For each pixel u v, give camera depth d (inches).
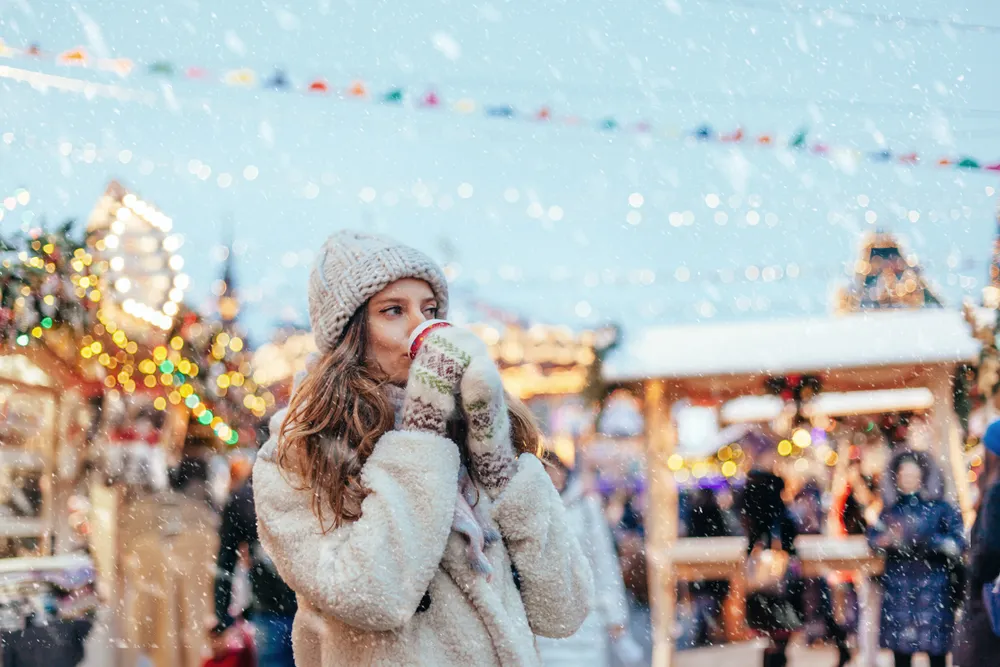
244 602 238.1
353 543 81.3
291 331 419.5
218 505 268.7
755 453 422.0
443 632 83.7
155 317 310.3
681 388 459.8
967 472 403.2
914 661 301.3
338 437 86.1
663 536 417.1
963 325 415.2
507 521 86.7
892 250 450.6
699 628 340.2
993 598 178.1
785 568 310.2
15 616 215.9
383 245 90.5
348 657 84.3
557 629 88.8
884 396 431.2
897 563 268.7
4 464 253.3
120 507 247.9
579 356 479.5
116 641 231.3
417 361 85.7
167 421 306.0
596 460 312.7
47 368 272.1
